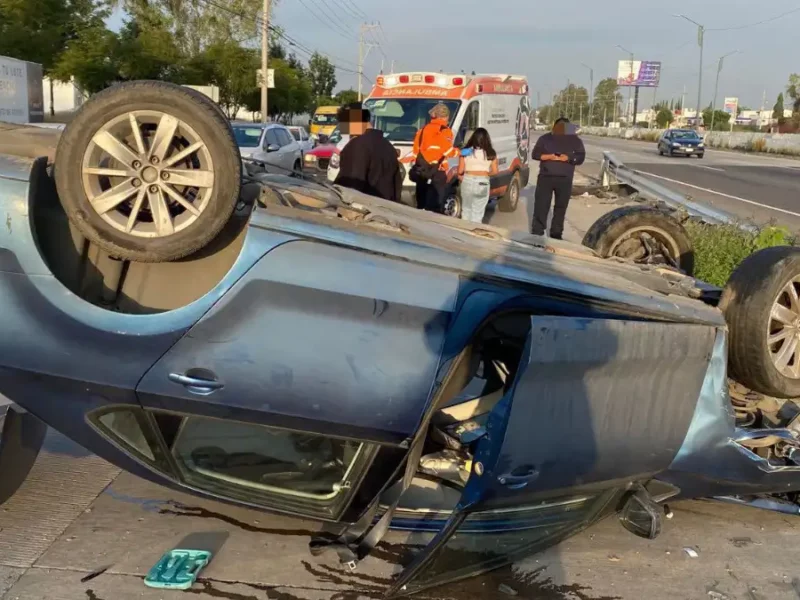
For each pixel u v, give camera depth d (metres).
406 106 14.02
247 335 3.09
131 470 3.39
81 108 3.01
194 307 3.09
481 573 3.33
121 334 3.10
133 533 3.70
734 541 3.89
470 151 10.91
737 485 3.77
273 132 18.91
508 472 3.11
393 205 4.45
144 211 3.17
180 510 3.92
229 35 42.97
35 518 3.78
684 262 5.42
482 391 3.78
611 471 3.40
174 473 3.37
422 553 3.17
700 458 3.59
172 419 3.26
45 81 37.62
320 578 3.42
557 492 3.34
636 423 3.35
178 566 3.38
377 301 3.10
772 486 3.87
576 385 3.12
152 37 38.66
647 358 3.25
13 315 3.12
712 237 8.90
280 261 3.07
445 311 3.15
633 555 3.72
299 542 3.69
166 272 3.41
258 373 3.11
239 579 3.38
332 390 3.12
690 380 3.45
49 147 3.49
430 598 3.30
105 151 3.02
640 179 17.20
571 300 3.35
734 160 40.22
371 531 3.31
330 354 3.10
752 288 3.74
